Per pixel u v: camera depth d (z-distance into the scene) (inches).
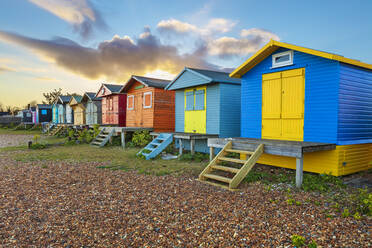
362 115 280.5
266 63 319.6
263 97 322.7
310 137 272.2
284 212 164.6
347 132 260.4
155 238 131.3
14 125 1638.8
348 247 120.1
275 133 307.9
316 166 267.3
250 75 340.8
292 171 285.7
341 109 252.2
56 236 133.3
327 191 211.5
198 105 461.7
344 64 256.5
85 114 971.9
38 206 176.7
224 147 283.6
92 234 135.6
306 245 122.0
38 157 403.5
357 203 178.9
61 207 174.9
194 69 461.7
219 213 163.3
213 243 125.9
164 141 411.2
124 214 162.4
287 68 294.8
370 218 152.9
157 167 321.1
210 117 433.7
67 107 1164.5
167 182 244.5
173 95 606.2
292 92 290.2
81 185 231.5
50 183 238.1
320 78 263.6
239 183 237.1
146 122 605.9
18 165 332.2
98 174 278.4
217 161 269.6
